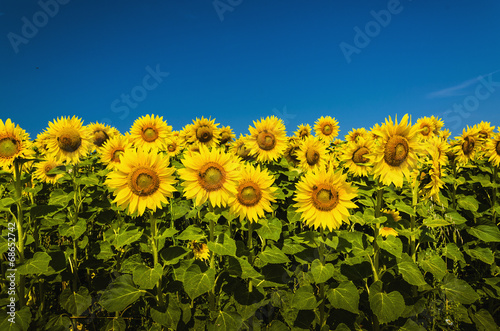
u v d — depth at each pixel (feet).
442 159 4.64
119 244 3.44
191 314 3.87
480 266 5.24
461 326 4.39
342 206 3.70
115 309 3.36
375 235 3.76
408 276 3.54
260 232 4.08
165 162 3.52
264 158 6.14
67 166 4.77
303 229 5.10
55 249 4.41
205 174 3.59
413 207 4.09
